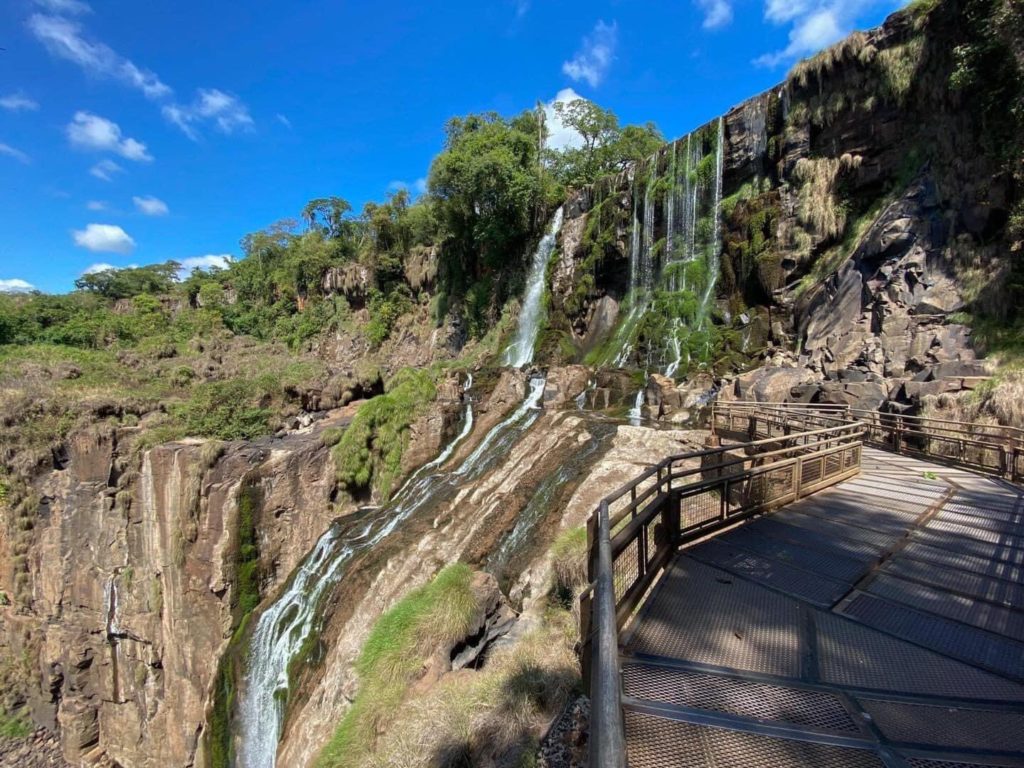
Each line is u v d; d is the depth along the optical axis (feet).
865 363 54.19
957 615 15.84
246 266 217.56
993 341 46.16
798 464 30.32
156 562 61.77
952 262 51.29
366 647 28.40
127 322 156.56
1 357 102.78
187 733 58.44
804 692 11.93
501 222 116.47
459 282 132.16
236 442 64.69
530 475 49.21
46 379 86.07
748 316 69.62
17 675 68.08
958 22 52.75
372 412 67.26
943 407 44.09
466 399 75.77
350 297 167.53
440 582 29.66
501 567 37.86
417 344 139.64
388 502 63.05
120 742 64.18
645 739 10.34
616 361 81.25
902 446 46.44
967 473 37.73
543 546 37.50
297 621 49.57
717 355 68.33
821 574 19.02
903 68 56.90
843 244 62.39
